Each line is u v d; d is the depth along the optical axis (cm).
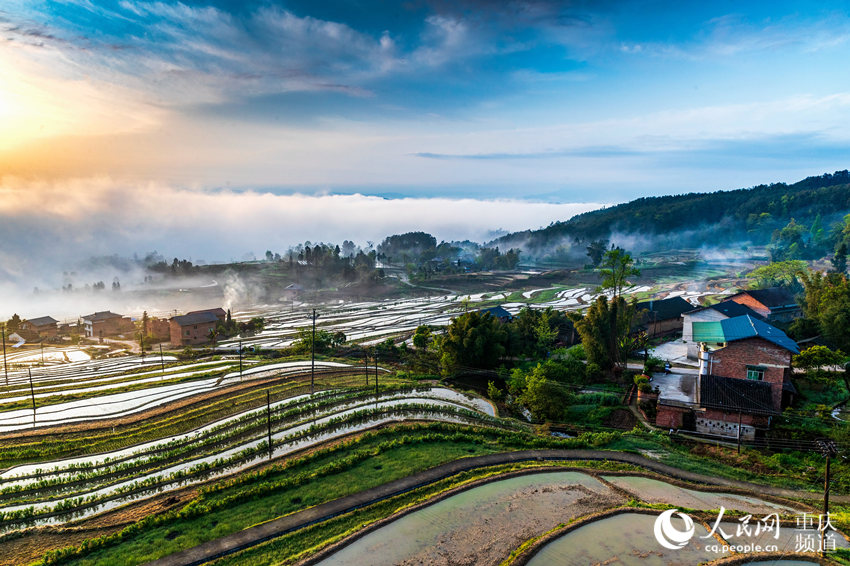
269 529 3603
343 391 7062
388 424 5741
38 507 4097
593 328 7575
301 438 5441
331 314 18000
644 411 6100
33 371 9938
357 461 4691
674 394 6141
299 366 8900
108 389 7750
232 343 12731
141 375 8744
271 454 4975
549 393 6056
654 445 5056
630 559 3194
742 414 5216
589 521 3622
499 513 3775
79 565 3222
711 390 5475
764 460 4688
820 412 5438
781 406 5716
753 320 6512
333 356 9738
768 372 5647
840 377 6469
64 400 7231
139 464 4891
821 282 9812
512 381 6856
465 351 8062
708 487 4197
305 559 3209
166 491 4284
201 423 6050
